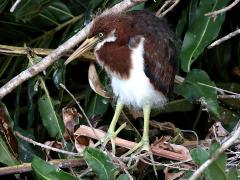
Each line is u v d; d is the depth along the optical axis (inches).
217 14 379.2
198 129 470.6
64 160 381.1
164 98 409.1
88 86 435.8
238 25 458.0
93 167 351.3
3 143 396.5
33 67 392.2
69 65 459.8
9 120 398.6
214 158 308.5
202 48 399.5
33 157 371.2
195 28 403.5
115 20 394.3
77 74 476.7
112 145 392.5
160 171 408.8
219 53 461.4
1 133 398.9
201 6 406.0
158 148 386.6
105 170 351.3
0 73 451.5
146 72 394.0
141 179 389.4
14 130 400.2
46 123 405.7
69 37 433.4
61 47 394.3
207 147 385.4
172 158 382.0
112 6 415.5
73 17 467.2
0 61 467.5
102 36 396.2
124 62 393.7
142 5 418.9
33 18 462.6
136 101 403.5
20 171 382.6
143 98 400.5
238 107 440.8
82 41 412.2
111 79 408.8
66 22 468.4
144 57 392.2
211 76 472.4
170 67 404.5
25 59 445.1
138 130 440.5
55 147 397.1
